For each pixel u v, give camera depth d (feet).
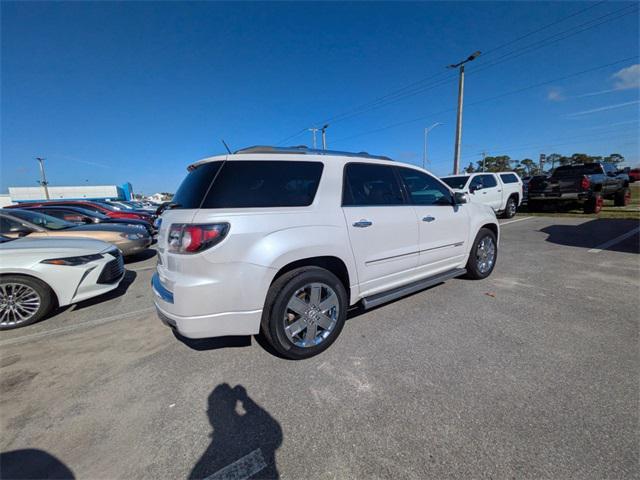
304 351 8.14
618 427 5.57
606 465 4.86
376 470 4.96
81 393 7.17
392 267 10.07
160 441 5.71
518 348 8.36
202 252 6.84
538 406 6.16
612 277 14.01
